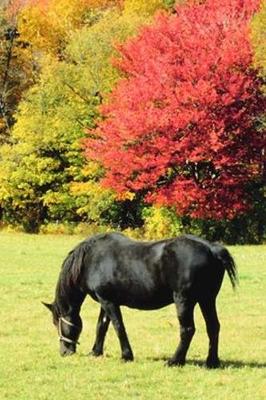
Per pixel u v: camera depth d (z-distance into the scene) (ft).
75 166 144.97
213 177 121.39
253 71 119.96
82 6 209.67
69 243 120.26
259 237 125.90
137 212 142.10
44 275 79.25
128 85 123.54
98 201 140.36
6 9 197.77
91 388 34.68
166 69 120.26
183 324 37.35
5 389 34.63
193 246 37.35
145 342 46.83
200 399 32.81
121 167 117.60
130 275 38.65
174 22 129.49
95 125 145.48
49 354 42.52
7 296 65.98
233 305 61.41
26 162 147.02
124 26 153.48
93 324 53.88
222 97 115.03
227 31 125.59
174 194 116.98
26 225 153.17
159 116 115.44
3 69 191.83
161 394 33.65
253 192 125.70
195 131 115.55
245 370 37.91
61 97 148.66
